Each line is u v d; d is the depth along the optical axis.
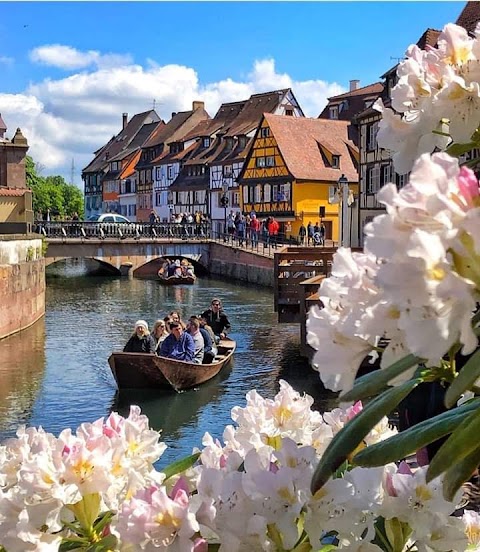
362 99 60.94
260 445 2.01
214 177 65.94
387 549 1.73
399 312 1.18
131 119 96.81
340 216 35.91
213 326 20.83
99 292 38.75
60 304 33.44
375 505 1.66
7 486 1.94
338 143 55.53
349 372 1.27
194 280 43.81
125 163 87.38
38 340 23.58
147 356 15.70
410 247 1.04
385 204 1.10
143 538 1.52
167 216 76.19
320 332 1.30
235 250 46.66
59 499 1.67
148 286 42.12
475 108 1.55
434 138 1.60
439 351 1.04
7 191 39.44
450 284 1.02
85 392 16.23
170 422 14.02
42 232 45.72
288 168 52.53
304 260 19.52
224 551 1.54
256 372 17.91
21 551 1.64
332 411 2.16
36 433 2.06
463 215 1.04
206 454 1.97
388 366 1.22
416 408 4.05
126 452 1.88
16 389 16.58
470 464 1.31
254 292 38.75
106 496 1.74
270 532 1.52
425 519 1.66
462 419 1.31
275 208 54.22
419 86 1.60
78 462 1.70
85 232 48.03
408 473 1.82
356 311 1.24
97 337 24.14
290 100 65.31
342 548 1.63
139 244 47.91
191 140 73.69
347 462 1.84
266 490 1.52
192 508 1.59
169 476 1.98
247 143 63.12
